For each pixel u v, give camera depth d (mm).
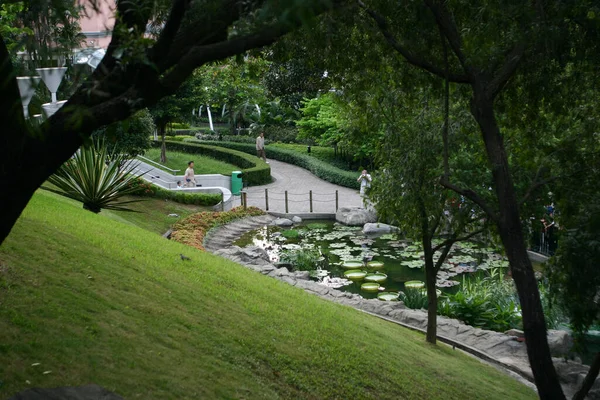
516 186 9781
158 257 10625
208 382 6465
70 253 8812
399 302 15297
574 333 6504
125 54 3422
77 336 6316
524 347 12781
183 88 31406
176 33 3789
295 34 8016
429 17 7398
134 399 5602
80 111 3332
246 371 7086
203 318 8141
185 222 22844
